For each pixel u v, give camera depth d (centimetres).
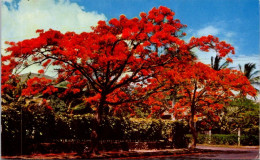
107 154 1586
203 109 2400
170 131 2386
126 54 1570
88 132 1800
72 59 1470
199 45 1662
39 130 1560
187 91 2198
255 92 2119
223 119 3325
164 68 1739
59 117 1675
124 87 1894
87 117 1814
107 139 1928
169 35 1497
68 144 1652
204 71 2042
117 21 1547
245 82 2103
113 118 1992
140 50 1516
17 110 1478
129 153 1741
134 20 1557
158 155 1761
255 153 2047
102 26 1582
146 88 1878
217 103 2377
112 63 1636
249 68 3672
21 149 1455
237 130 3522
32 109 1638
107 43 1539
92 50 1528
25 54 1413
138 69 1639
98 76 1769
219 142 3481
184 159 1483
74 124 1738
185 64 1723
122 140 2025
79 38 1491
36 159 1291
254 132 3381
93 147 1563
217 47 1678
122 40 1605
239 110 3291
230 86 2136
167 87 1953
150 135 2230
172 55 1653
